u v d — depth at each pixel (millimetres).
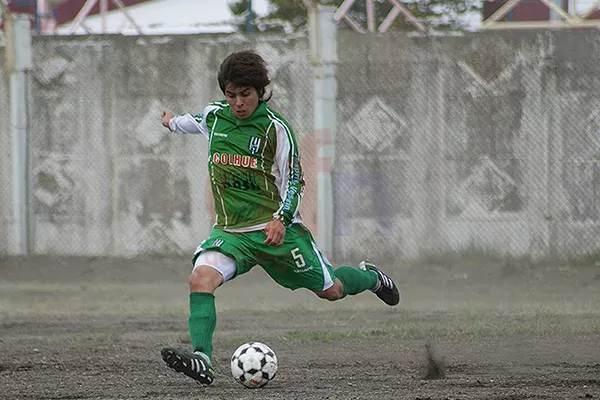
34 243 56188
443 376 20828
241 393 18484
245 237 19438
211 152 19594
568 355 24531
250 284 47656
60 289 45406
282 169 19328
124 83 56219
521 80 54438
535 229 54219
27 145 56031
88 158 56406
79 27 66562
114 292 44375
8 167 56094
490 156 54406
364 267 23375
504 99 54469
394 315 34969
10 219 56000
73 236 56344
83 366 23094
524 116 54375
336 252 54281
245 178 19312
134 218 56125
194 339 18703
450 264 53500
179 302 40531
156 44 56188
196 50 56000
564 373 21359
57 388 19531
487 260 53906
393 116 54812
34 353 25812
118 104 56250
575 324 30953
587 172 54219
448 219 54469
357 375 21156
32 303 40031
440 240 54406
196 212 55688
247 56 18828
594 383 19797
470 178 54531
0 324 33219
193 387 19453
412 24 63781
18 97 55844
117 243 56188
